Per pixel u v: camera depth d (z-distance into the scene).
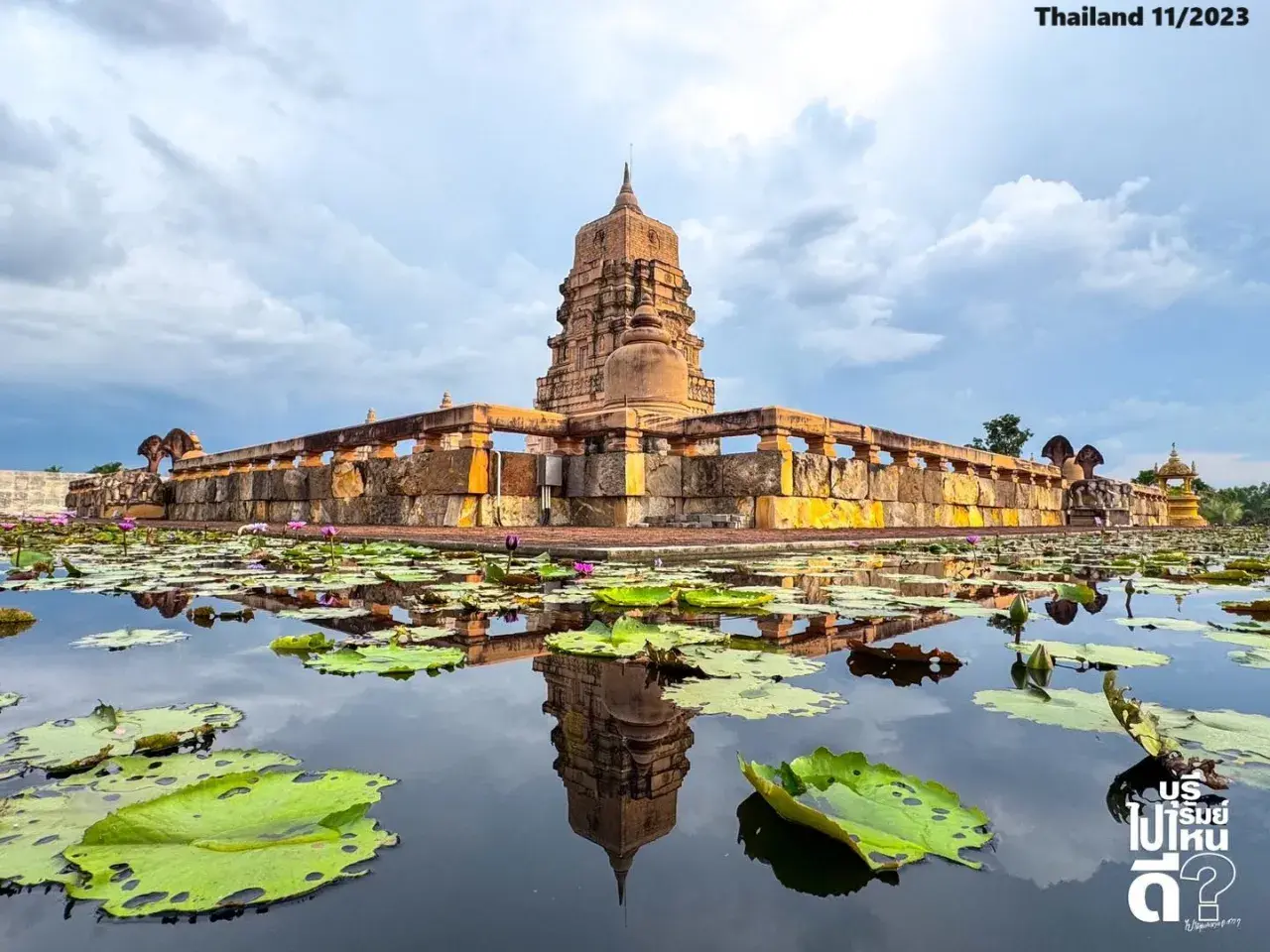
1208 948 0.70
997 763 1.20
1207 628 2.46
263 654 1.99
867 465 9.54
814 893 0.82
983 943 0.71
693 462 8.67
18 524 10.23
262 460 11.80
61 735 1.27
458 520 7.73
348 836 0.93
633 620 2.26
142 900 0.79
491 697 1.57
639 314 10.76
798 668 1.81
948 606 2.86
